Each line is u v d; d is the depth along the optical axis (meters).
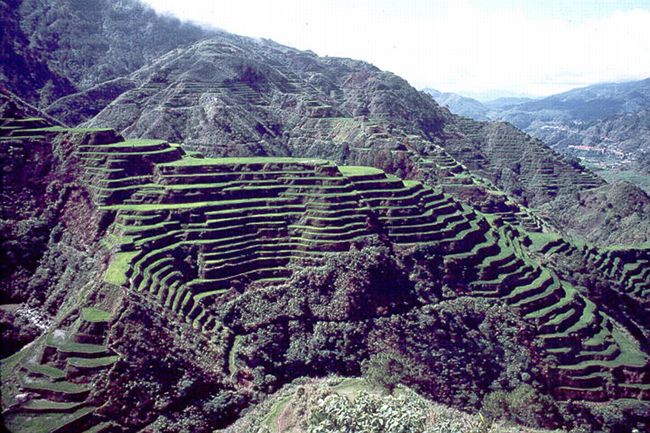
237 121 173.25
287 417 62.38
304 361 79.25
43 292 84.31
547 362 87.94
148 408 62.81
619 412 82.25
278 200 103.88
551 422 74.00
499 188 199.88
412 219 108.31
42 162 101.06
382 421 40.97
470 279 101.50
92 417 59.56
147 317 70.94
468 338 88.19
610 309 115.88
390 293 90.62
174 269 84.19
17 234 89.62
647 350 103.25
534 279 107.62
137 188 98.38
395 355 80.25
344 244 95.56
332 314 84.81
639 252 145.00
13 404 59.28
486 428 45.59
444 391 79.19
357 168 127.81
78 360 63.94
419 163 160.75
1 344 72.50
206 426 64.56
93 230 89.94
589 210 183.62
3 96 112.50
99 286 73.50
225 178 105.88
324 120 192.00
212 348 74.81
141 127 170.50
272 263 92.06
